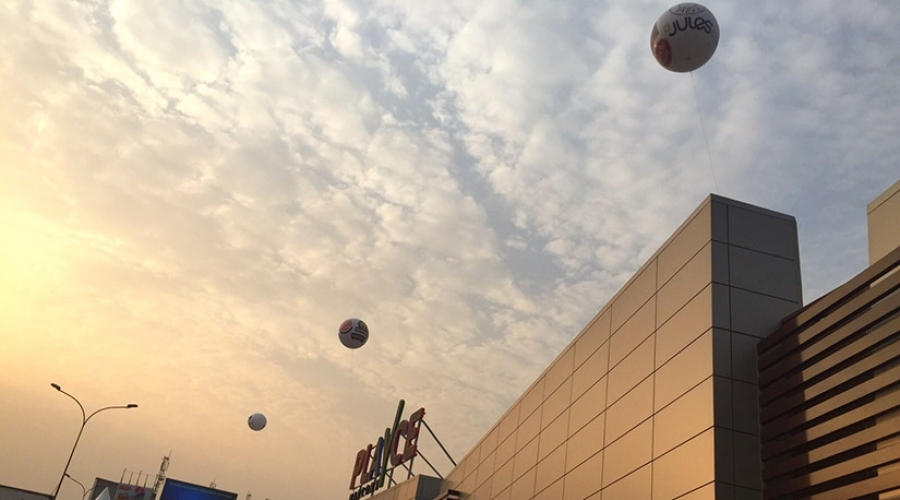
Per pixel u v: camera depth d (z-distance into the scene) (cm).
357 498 5700
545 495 2448
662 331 1809
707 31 1474
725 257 1653
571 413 2380
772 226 1728
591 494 2019
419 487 4503
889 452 1095
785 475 1366
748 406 1482
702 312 1623
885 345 1205
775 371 1468
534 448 2727
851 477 1195
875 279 1270
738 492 1386
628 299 2094
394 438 5303
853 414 1208
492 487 3231
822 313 1391
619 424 1938
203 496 8700
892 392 1151
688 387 1598
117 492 9681
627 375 1964
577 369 2425
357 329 3422
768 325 1584
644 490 1681
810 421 1327
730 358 1528
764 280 1642
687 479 1496
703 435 1479
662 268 1906
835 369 1307
